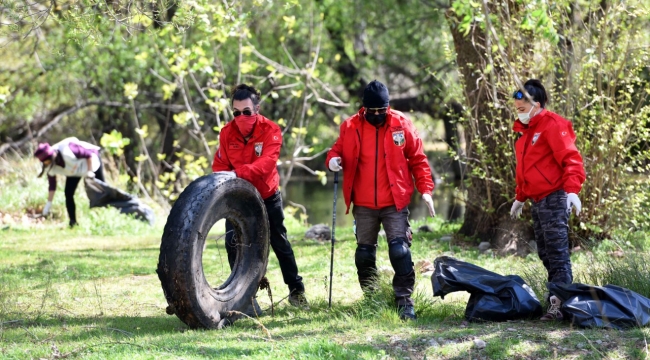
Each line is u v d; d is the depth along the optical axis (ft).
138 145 79.71
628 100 31.01
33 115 77.87
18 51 69.26
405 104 78.79
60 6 28.14
